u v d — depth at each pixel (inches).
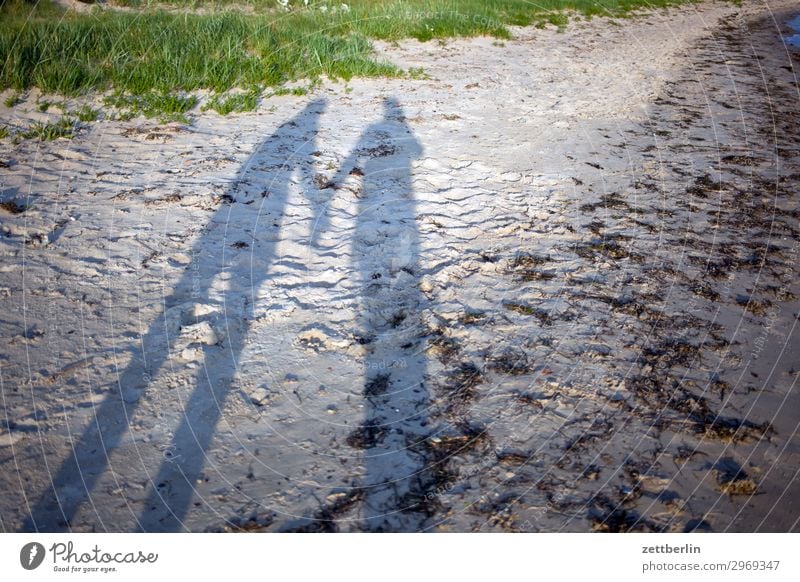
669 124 324.5
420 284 171.9
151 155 242.1
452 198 224.1
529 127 305.7
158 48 352.2
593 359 146.2
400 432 123.7
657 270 185.3
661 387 138.3
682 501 110.7
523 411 130.0
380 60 414.0
